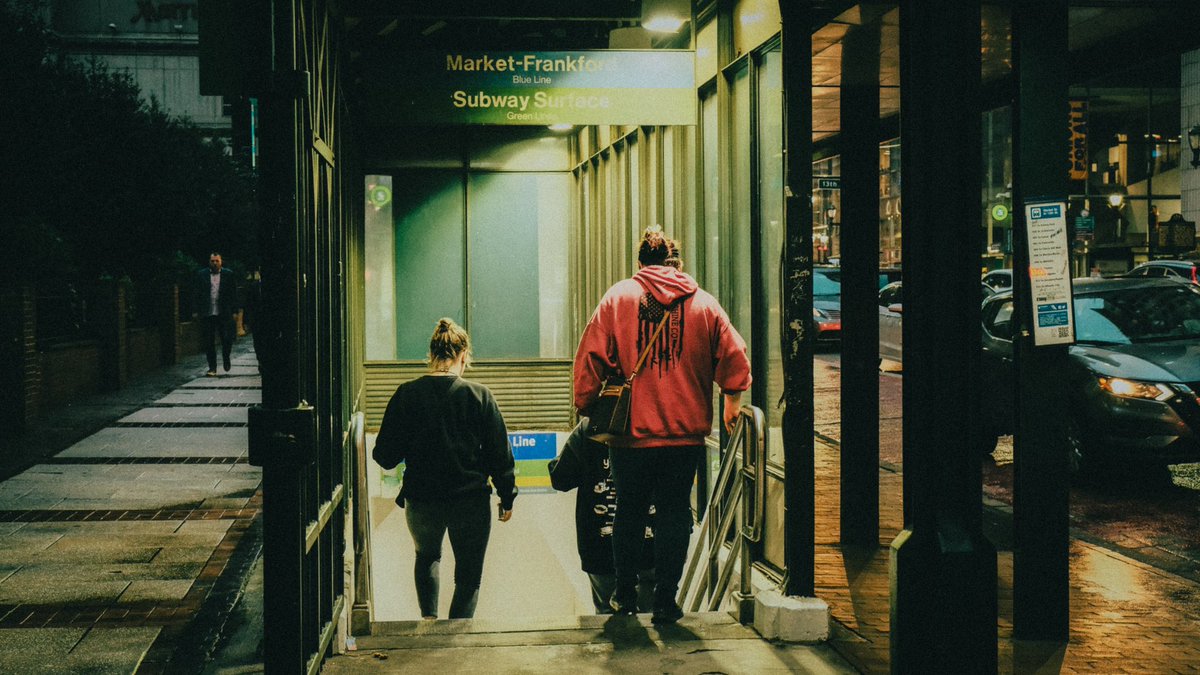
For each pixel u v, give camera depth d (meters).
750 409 5.54
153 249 25.47
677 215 8.55
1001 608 5.79
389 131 12.11
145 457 10.89
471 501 6.43
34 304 13.34
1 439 12.10
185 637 5.26
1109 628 5.41
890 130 7.75
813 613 5.05
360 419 5.38
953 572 3.78
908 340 3.88
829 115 7.73
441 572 10.24
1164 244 27.42
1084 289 10.58
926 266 3.79
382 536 10.73
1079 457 9.12
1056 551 5.17
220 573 6.48
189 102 79.88
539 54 7.33
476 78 7.29
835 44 5.84
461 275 12.29
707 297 5.45
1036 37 5.00
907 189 3.81
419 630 5.25
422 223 12.21
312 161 4.30
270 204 3.67
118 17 79.06
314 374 4.29
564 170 12.39
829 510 8.33
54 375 15.02
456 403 6.41
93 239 24.00
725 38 7.19
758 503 5.39
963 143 3.78
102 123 24.30
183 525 7.80
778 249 6.25
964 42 3.77
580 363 5.39
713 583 6.54
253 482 9.55
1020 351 5.13
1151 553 7.02
